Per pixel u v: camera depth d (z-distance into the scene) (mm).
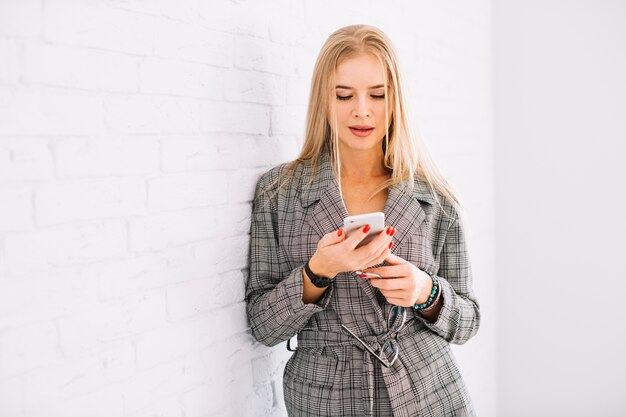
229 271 1293
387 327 1237
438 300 1243
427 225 1301
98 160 1000
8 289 889
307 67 1505
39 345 934
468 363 2350
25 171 896
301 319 1202
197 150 1193
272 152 1407
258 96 1349
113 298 1042
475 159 2369
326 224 1260
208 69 1208
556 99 2371
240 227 1317
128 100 1044
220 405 1288
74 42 950
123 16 1026
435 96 2061
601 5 2246
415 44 1936
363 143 1259
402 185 1302
